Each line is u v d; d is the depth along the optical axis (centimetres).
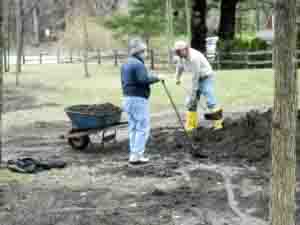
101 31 3681
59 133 1167
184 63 974
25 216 568
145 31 3200
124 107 791
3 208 597
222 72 2300
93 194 647
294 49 353
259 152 801
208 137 916
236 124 945
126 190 662
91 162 831
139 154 798
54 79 2436
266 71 2248
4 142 1070
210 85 978
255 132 869
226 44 2681
